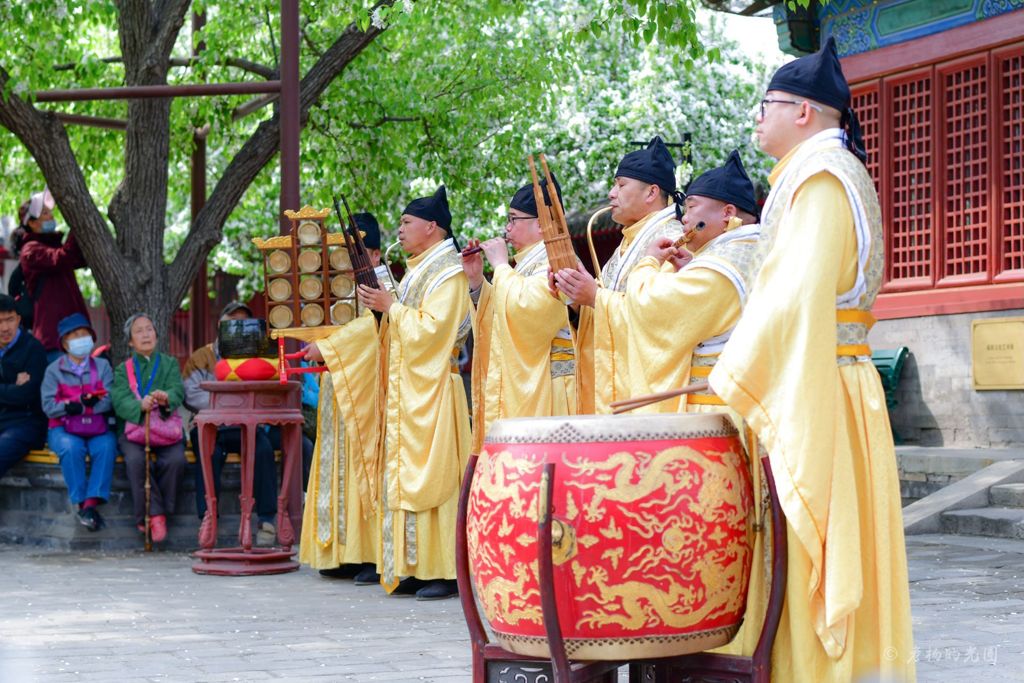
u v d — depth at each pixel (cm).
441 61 1280
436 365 674
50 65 1104
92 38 1444
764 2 1179
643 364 402
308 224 725
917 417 1112
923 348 1108
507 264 626
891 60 1134
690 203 457
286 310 722
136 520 890
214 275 2377
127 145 1067
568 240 465
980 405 1061
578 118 1750
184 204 1964
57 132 1000
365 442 713
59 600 656
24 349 906
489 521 329
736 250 396
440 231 697
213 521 793
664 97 1823
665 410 397
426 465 666
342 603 652
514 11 1041
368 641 538
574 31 853
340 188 1297
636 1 797
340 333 715
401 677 461
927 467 995
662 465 317
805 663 331
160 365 882
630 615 315
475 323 687
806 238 334
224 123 1268
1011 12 1037
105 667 480
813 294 328
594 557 312
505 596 328
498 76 1257
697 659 338
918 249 1129
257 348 795
